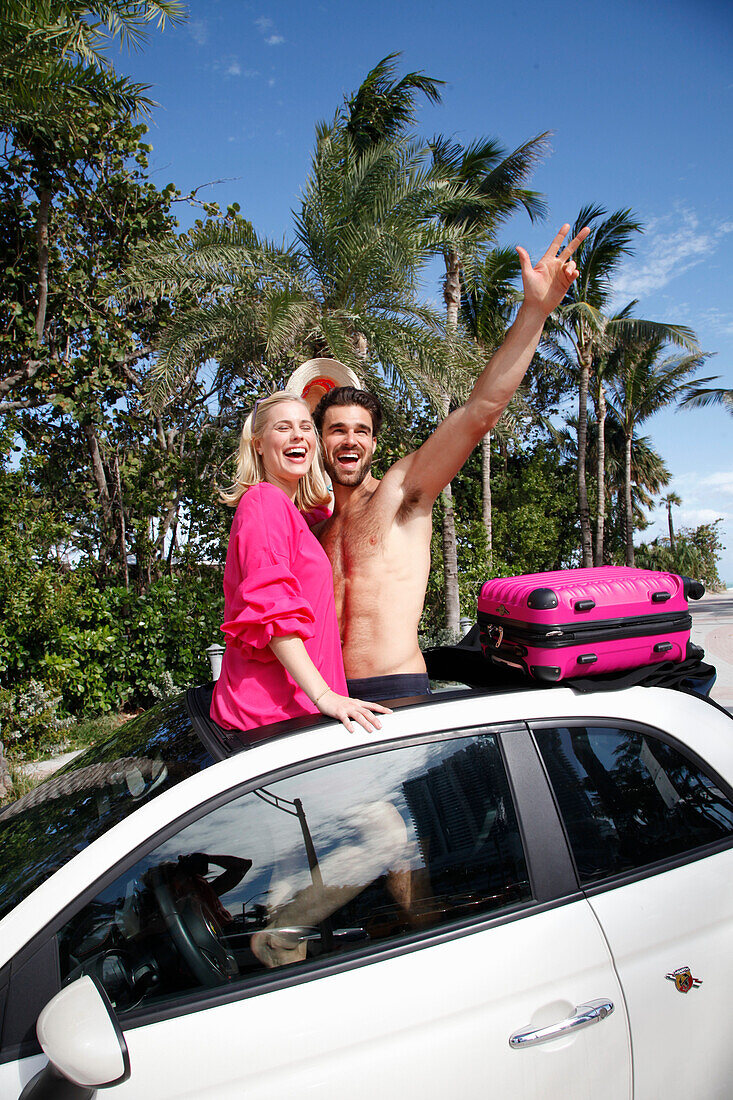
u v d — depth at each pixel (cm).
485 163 1429
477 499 2061
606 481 3200
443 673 252
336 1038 146
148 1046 140
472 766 176
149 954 150
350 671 240
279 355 1041
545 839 173
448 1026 151
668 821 186
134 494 1352
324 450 250
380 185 1065
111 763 205
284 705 191
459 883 166
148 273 1014
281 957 155
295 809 164
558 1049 156
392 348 999
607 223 1997
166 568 1431
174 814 158
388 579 236
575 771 183
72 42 813
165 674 913
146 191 1166
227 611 199
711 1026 171
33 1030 139
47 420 1292
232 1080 140
